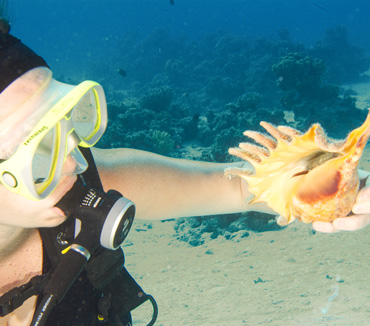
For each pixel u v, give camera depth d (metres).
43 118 0.96
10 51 0.97
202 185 1.70
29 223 1.14
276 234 7.18
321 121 14.48
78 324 1.35
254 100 15.32
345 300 4.36
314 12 112.50
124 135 13.98
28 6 119.69
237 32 86.31
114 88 34.00
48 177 1.04
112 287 1.46
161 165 1.70
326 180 0.95
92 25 116.19
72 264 1.16
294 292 4.84
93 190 1.21
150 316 4.80
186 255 6.96
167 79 28.83
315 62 16.14
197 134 15.61
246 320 4.26
